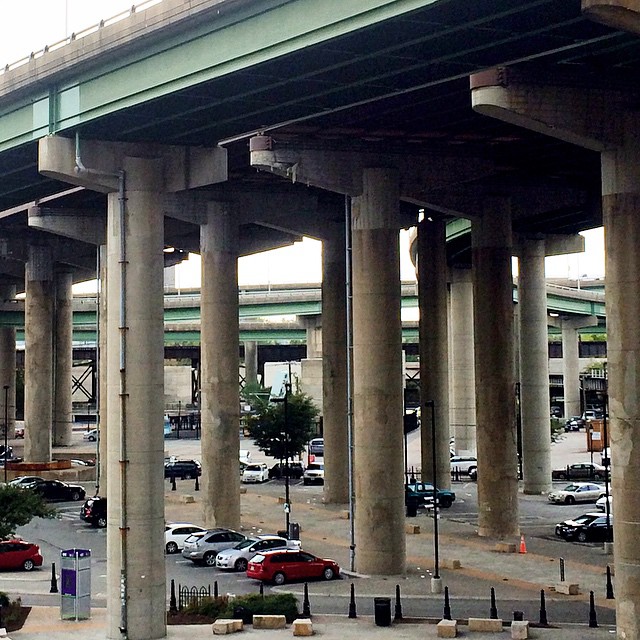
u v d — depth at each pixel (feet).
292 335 576.61
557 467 369.50
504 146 189.47
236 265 232.32
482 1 105.91
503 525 220.43
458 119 168.14
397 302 184.85
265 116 147.23
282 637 138.62
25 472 328.70
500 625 139.85
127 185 153.79
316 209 249.75
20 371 580.30
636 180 133.18
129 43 138.31
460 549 205.67
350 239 200.64
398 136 180.24
